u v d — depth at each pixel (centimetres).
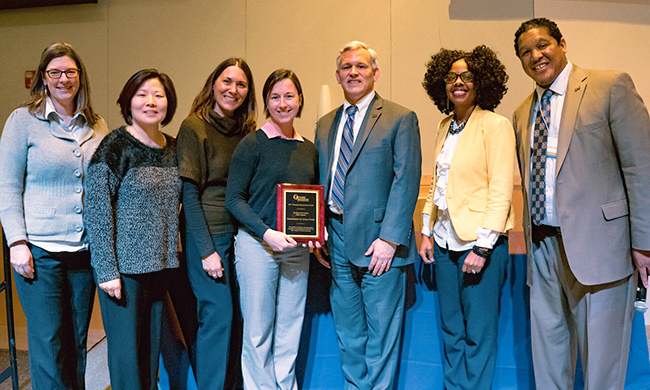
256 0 446
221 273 183
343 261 191
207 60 451
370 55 190
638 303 175
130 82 174
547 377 186
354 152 184
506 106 429
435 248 196
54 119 181
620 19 399
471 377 186
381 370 190
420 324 211
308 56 443
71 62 179
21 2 452
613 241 169
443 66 194
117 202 173
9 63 467
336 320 198
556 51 173
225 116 196
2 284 205
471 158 183
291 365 194
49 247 178
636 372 197
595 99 169
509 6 422
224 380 189
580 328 179
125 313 173
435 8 431
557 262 180
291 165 184
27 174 179
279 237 174
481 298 182
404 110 187
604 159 169
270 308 186
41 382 183
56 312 182
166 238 178
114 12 458
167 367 217
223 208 190
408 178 180
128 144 173
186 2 451
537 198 181
